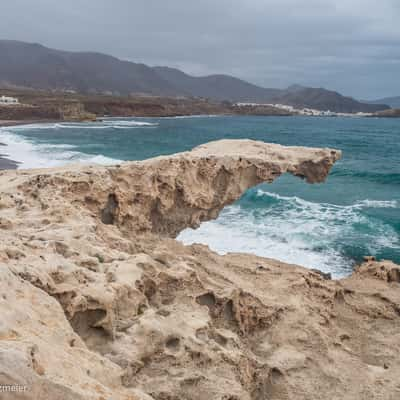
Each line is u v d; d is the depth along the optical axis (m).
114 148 70.19
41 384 5.32
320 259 24.78
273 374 11.76
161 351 9.27
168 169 20.17
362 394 11.45
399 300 15.98
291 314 13.76
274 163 23.16
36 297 7.54
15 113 131.00
